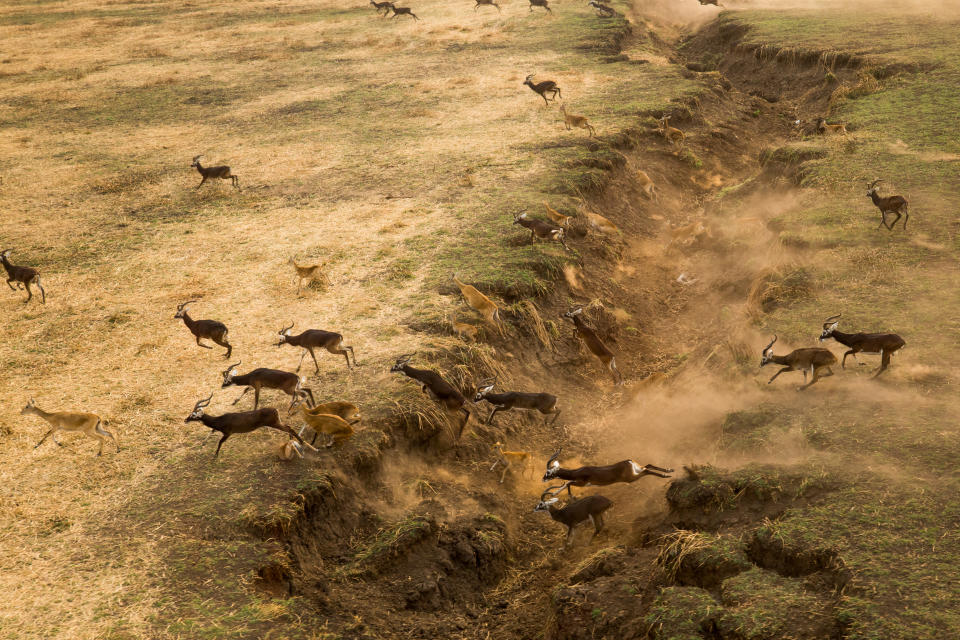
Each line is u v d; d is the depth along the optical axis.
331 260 16.66
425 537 9.85
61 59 38.81
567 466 12.36
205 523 9.34
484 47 37.19
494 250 16.84
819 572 7.62
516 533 10.77
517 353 14.36
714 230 19.16
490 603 9.61
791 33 34.22
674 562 8.23
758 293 14.38
